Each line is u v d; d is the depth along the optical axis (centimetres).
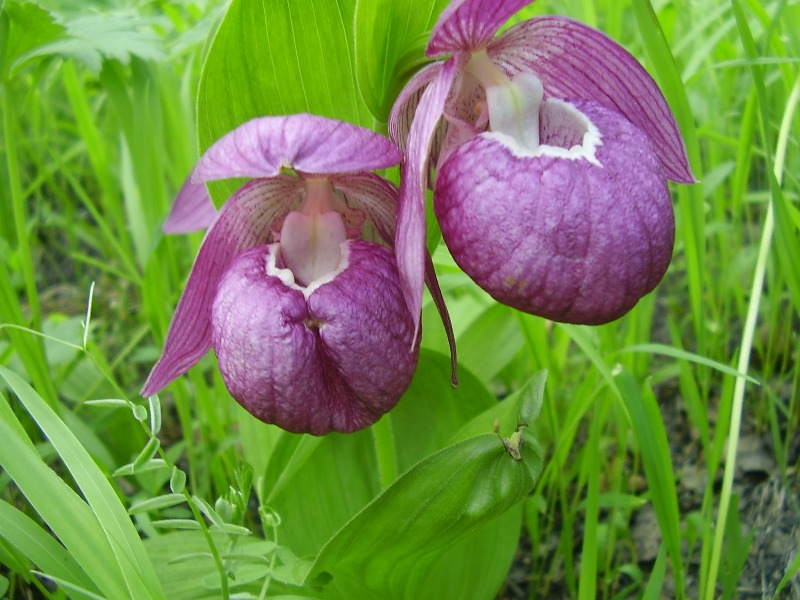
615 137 20
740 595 26
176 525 19
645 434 22
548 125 22
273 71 22
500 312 30
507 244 19
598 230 19
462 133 22
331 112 23
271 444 27
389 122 22
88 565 18
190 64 33
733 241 32
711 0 35
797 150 30
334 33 22
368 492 26
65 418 28
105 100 43
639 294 20
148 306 31
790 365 32
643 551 28
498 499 20
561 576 28
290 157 19
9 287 26
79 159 48
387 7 21
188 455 31
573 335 24
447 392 26
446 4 22
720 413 25
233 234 23
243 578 21
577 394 27
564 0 34
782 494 27
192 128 34
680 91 24
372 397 21
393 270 21
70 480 29
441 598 24
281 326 20
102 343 37
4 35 26
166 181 42
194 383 30
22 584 25
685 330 36
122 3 37
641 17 23
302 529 26
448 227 21
